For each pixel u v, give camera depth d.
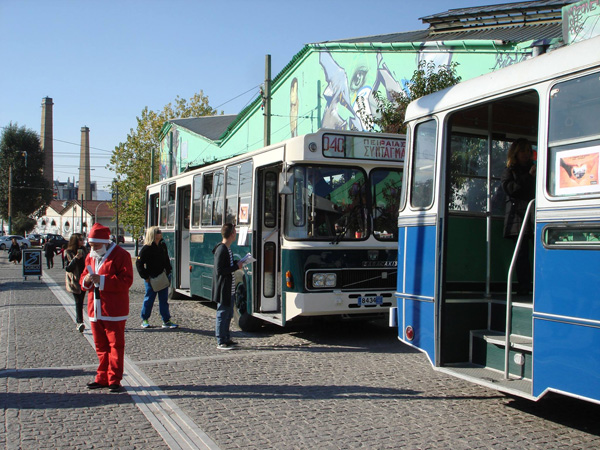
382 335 10.92
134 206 41.53
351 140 9.95
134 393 6.90
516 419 5.89
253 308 10.71
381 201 10.16
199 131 37.50
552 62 5.18
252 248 10.81
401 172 10.38
